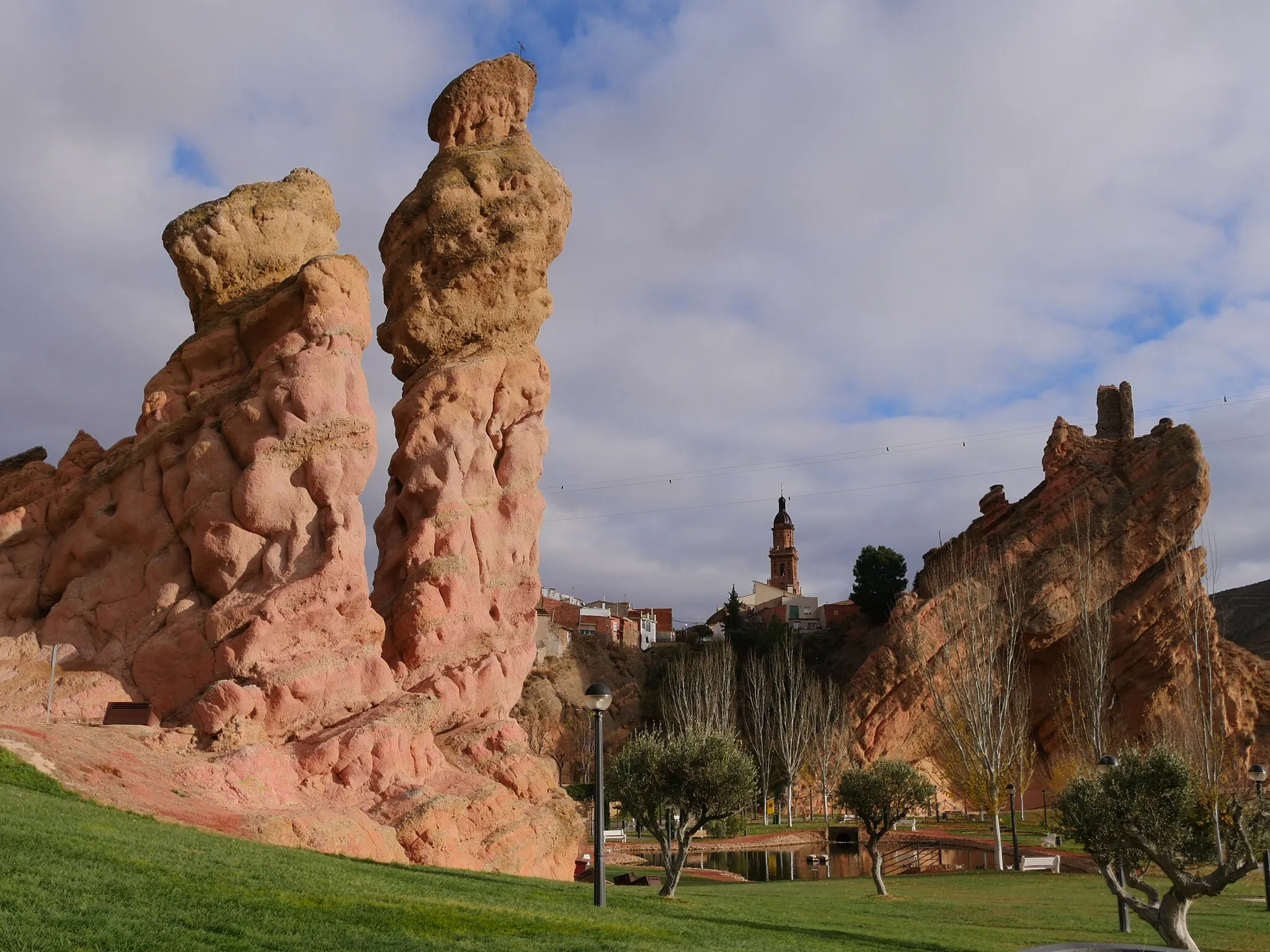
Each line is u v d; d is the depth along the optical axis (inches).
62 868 634.2
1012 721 3031.5
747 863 2206.0
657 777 1204.5
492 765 1433.3
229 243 1569.9
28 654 1331.2
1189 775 1054.4
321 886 753.0
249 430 1411.2
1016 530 3858.3
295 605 1330.0
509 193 1780.3
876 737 3526.1
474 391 1685.5
